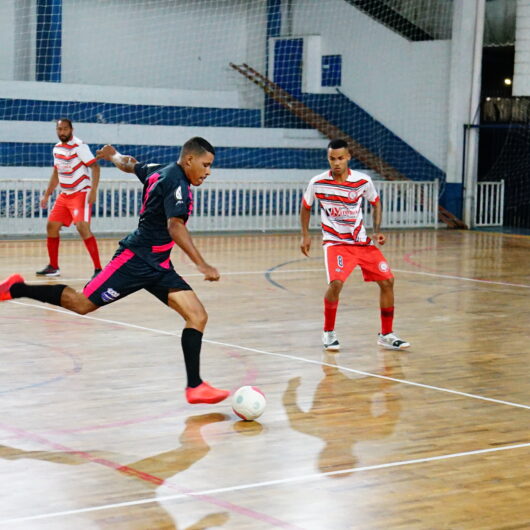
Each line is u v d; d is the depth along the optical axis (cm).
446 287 1145
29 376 635
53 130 2103
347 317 909
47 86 2156
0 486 417
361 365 693
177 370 661
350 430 518
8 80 2192
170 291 545
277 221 1989
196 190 1950
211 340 779
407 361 710
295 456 468
